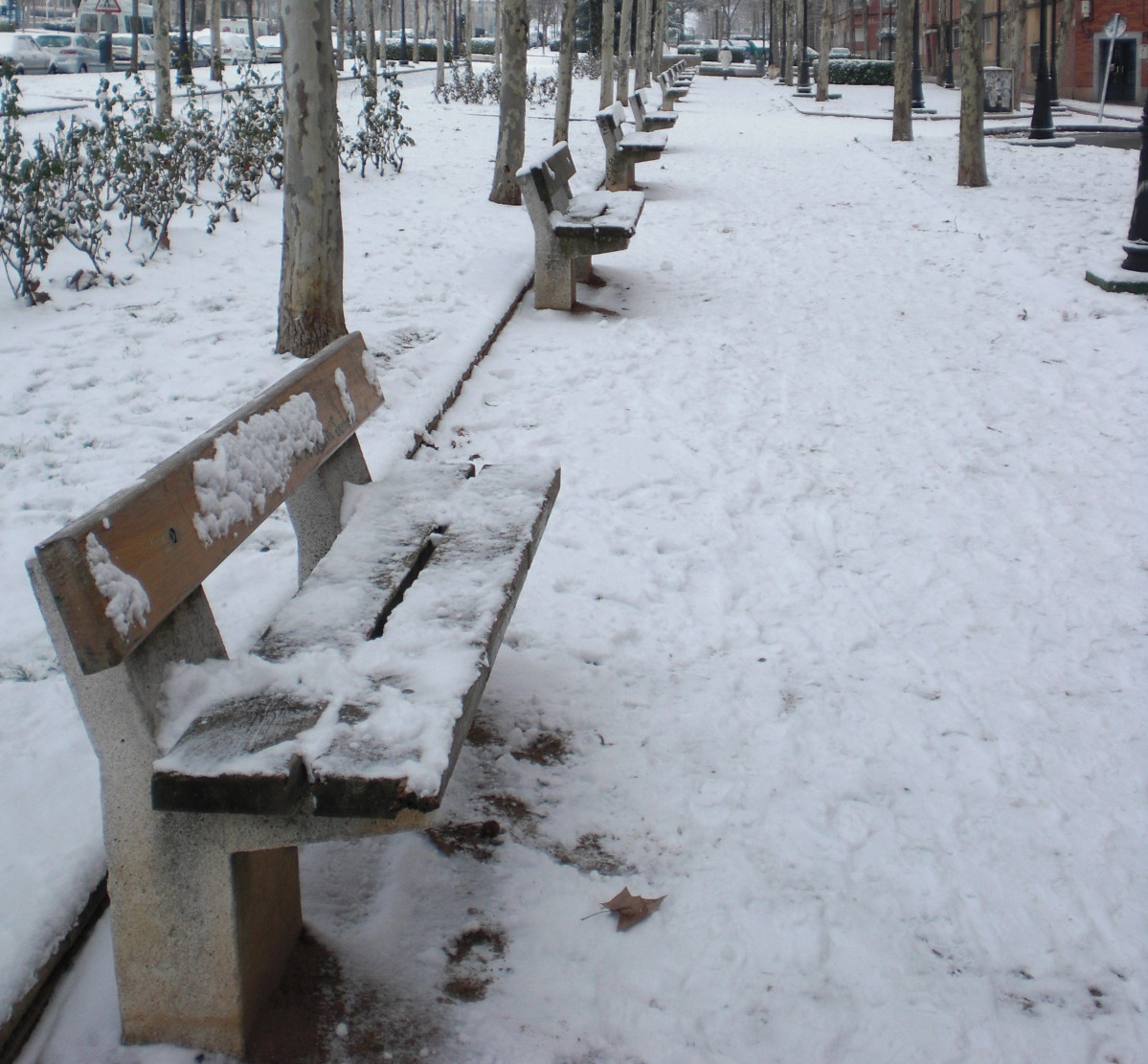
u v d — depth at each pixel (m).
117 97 9.52
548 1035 2.24
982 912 2.59
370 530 3.04
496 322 7.35
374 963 2.39
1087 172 15.74
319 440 2.98
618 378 6.59
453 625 2.47
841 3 81.94
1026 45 45.53
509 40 11.56
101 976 2.33
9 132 7.47
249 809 1.92
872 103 34.31
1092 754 3.19
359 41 34.50
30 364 6.24
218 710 2.12
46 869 2.45
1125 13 37.34
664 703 3.41
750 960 2.45
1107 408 6.10
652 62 43.53
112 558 1.93
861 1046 2.24
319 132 6.23
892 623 3.93
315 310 6.49
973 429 5.82
